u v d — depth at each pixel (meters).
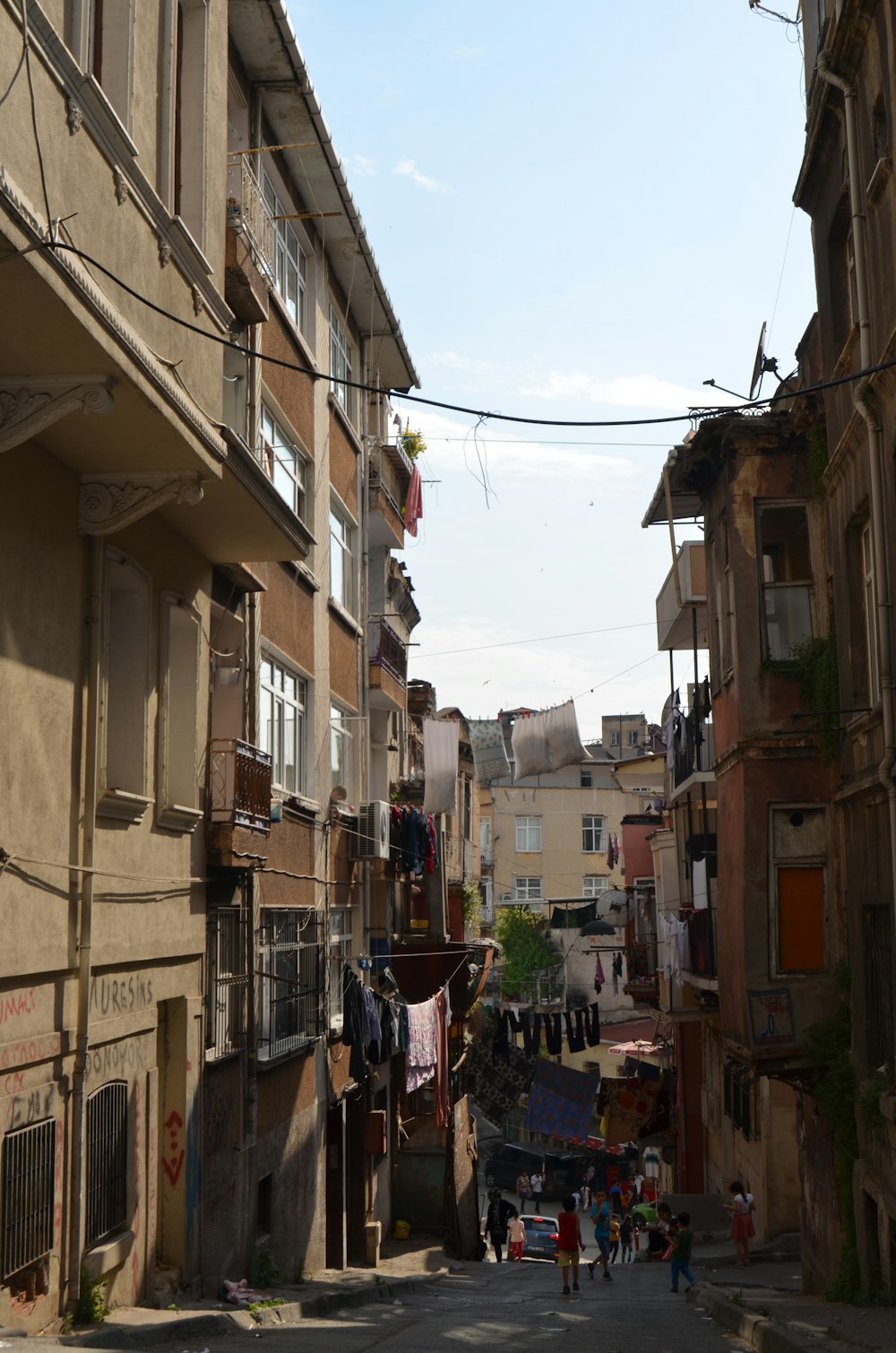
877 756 13.35
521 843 61.81
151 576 12.22
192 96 11.78
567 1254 20.73
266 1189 16.78
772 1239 23.50
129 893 11.34
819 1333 10.82
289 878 18.23
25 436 8.66
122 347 8.57
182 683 13.49
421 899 30.61
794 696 17.09
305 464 20.19
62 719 10.04
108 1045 10.88
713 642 19.50
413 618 34.16
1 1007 8.86
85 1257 10.12
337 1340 11.33
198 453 10.19
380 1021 20.75
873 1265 14.00
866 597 14.27
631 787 48.12
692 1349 11.55
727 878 18.20
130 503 10.42
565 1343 11.77
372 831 22.75
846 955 16.11
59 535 10.10
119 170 9.11
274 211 18.41
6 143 7.27
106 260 8.92
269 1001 16.88
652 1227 29.64
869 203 12.62
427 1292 20.14
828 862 16.80
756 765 16.98
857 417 13.12
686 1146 33.88
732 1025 17.72
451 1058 28.91
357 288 23.06
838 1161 15.09
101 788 10.65
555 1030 33.59
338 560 22.67
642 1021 50.44
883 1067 13.24
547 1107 37.12
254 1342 10.59
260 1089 16.30
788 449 17.67
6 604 9.14
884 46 11.95
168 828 12.47
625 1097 37.09
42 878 9.56
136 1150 11.45
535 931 57.66
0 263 7.23
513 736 24.62
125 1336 9.57
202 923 13.53
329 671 21.31
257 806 14.71
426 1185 29.33
